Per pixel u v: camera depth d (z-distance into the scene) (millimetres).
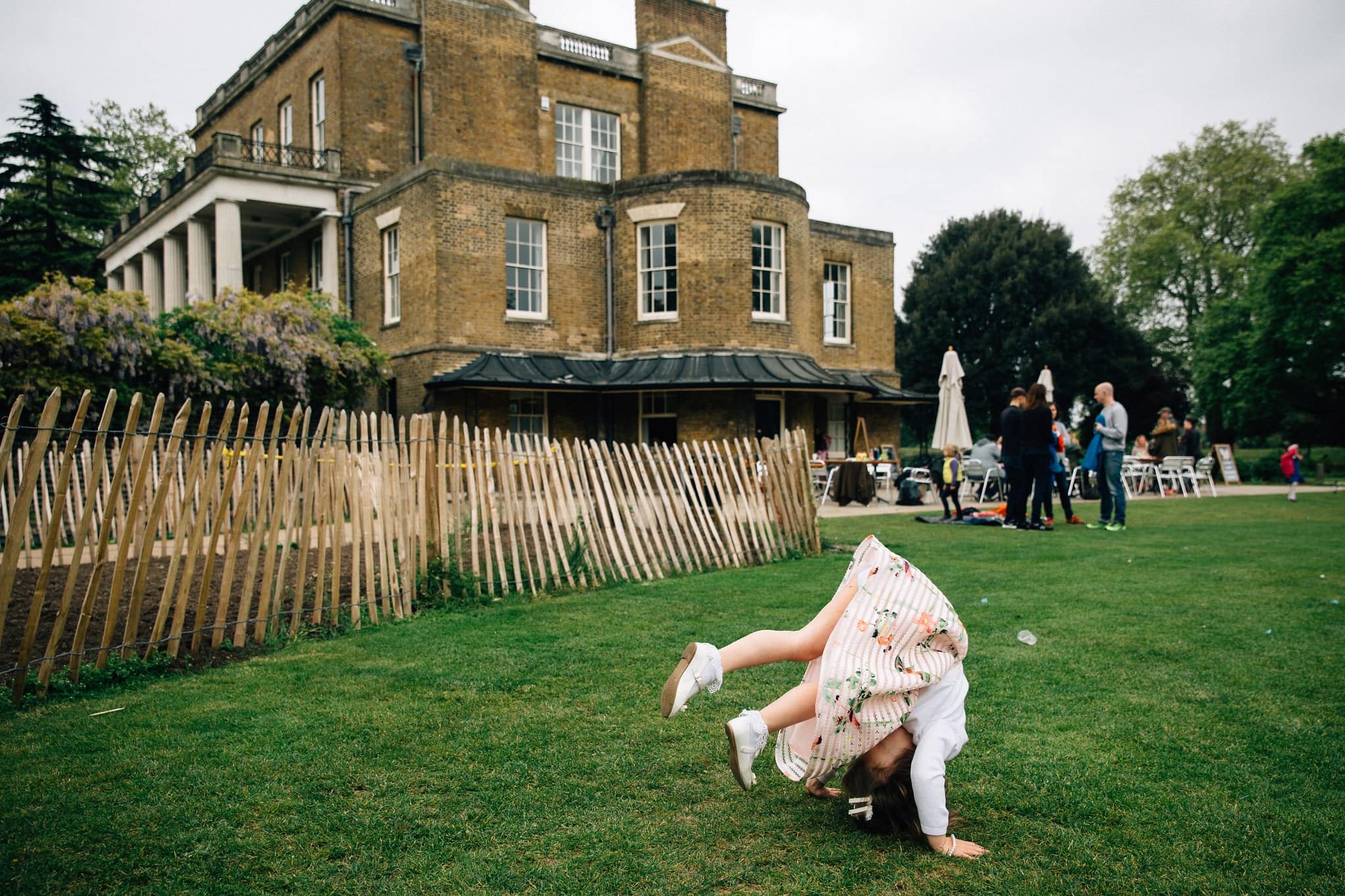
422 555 7121
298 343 17219
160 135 40625
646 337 20672
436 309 19016
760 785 3525
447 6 23703
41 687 4676
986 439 17125
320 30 23875
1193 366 41781
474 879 2770
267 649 5750
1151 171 44812
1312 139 34875
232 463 5613
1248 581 7883
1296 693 4602
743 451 9719
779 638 3172
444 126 23719
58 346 13977
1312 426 39188
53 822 3141
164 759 3746
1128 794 3381
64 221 32656
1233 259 41594
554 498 8070
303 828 3121
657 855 2932
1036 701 4496
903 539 11484
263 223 24594
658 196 20500
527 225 20391
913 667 2998
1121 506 12773
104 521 4910
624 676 5016
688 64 28156
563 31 26078
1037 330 38938
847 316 26031
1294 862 2855
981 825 3156
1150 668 5086
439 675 5059
